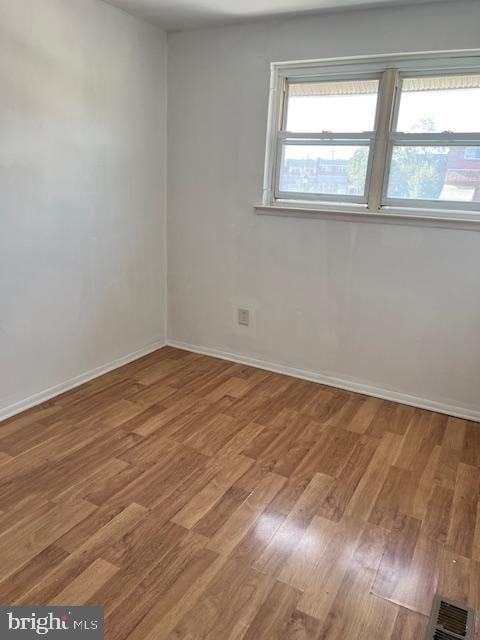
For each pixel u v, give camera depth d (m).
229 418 2.63
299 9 2.61
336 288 2.99
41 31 2.34
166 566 1.61
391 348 2.90
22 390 2.60
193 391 2.95
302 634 1.39
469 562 1.69
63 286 2.74
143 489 2.00
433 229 2.64
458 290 2.66
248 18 2.80
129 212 3.14
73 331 2.86
